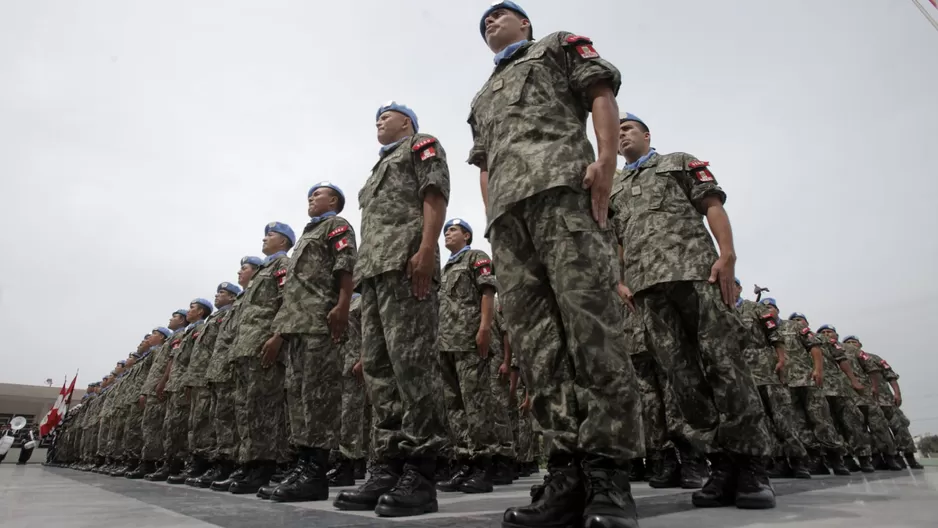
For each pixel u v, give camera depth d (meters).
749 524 1.86
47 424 20.42
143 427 7.65
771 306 6.50
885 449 8.09
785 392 6.19
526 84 2.18
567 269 1.85
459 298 5.31
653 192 3.28
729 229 2.99
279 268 4.91
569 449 1.82
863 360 9.36
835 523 1.85
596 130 2.03
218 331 5.98
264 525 2.03
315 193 4.27
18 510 2.72
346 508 2.61
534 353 2.00
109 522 2.19
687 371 3.01
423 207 3.14
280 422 4.57
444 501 3.22
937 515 2.04
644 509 2.48
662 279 3.02
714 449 2.75
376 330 3.04
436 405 2.85
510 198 2.03
